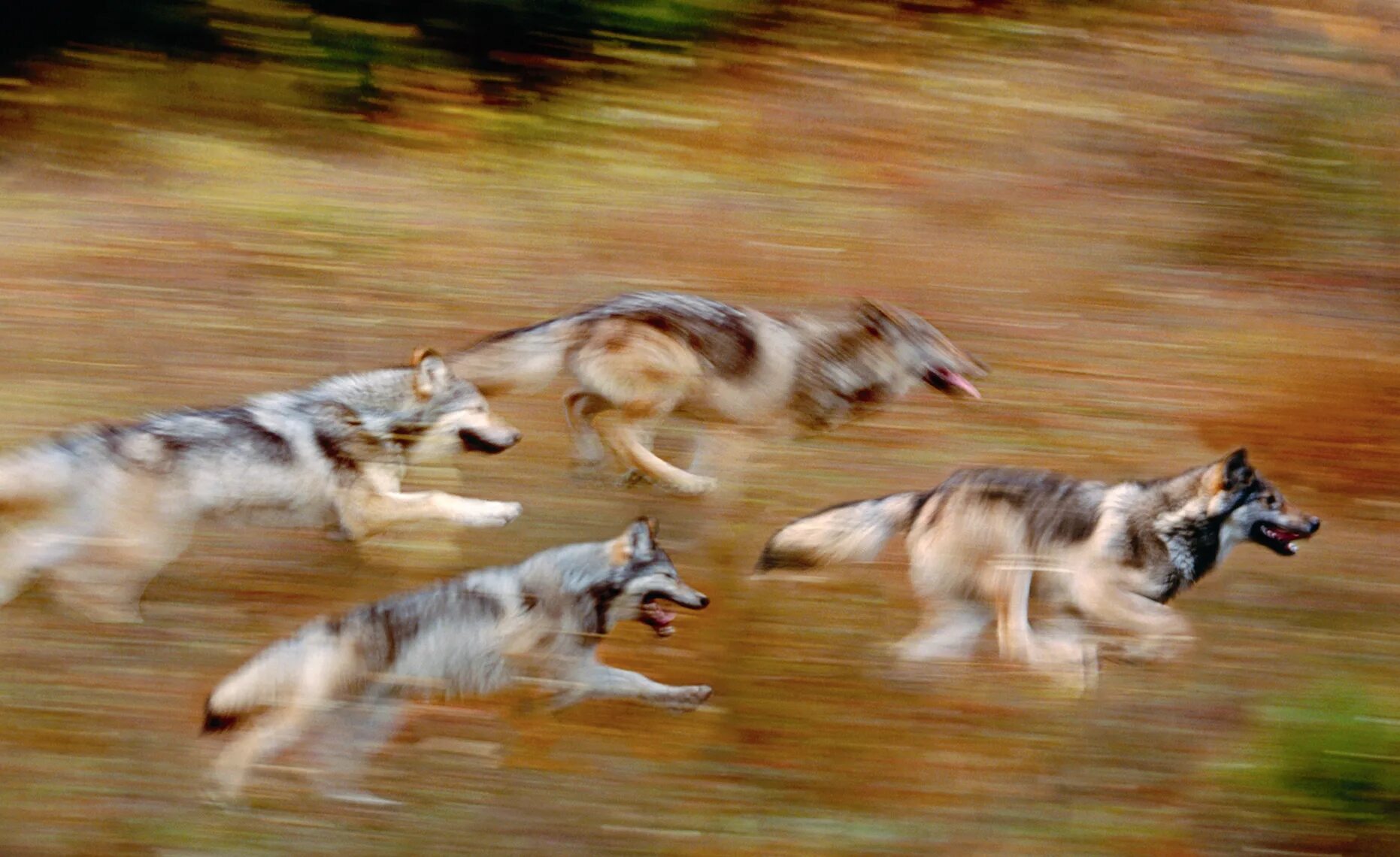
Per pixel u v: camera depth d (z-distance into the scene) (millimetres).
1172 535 20812
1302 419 28375
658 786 17750
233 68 43562
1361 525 24562
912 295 33625
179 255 33312
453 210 37156
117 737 17797
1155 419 28281
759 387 25656
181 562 21328
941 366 27125
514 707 18844
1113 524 20703
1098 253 36625
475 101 43906
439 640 18094
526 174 40062
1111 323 32781
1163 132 43656
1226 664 20344
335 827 16766
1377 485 25922
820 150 42438
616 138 42531
